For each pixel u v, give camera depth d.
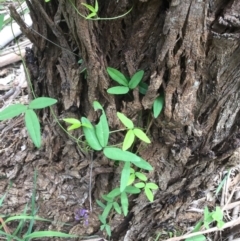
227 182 0.61
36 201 0.52
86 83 0.41
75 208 0.52
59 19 0.37
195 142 0.42
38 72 0.43
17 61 0.76
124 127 0.41
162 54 0.35
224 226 0.55
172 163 0.45
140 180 0.47
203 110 0.40
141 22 0.35
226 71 0.35
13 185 0.53
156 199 0.49
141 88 0.39
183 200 0.50
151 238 0.56
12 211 0.53
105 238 0.54
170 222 0.54
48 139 0.47
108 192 0.49
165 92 0.37
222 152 0.44
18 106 0.36
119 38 0.37
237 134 0.42
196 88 0.37
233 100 0.38
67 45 0.39
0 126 0.58
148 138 0.39
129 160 0.37
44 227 0.54
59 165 0.49
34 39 0.40
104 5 0.35
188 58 0.35
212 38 0.33
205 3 0.31
